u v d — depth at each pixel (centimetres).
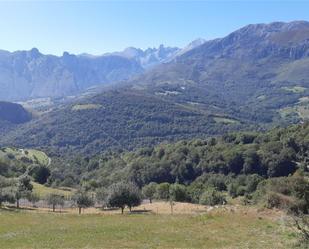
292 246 2903
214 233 3816
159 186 11825
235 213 4838
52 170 18088
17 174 15888
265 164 14812
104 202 9094
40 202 10581
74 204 9731
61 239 3712
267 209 4781
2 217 6119
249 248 3020
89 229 4347
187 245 3306
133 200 8000
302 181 3278
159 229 4200
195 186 14212
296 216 3219
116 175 16950
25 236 3944
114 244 3412
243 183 13775
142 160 17750
